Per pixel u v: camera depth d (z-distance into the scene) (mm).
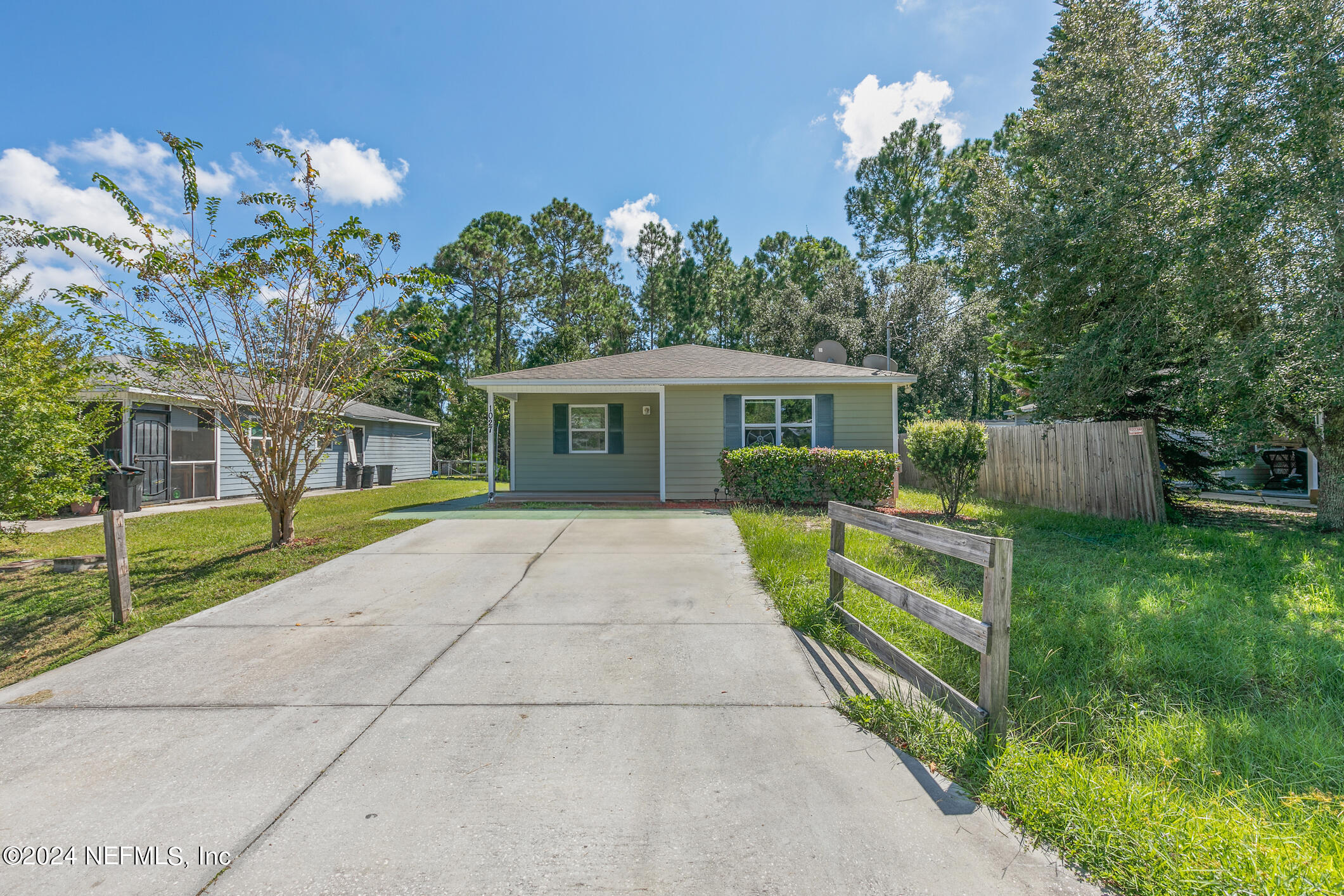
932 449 8758
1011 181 9336
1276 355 6559
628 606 4613
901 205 29453
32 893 1748
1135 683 3229
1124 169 7230
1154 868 1755
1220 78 7062
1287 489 13133
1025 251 7953
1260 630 3828
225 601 4820
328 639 3936
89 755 2529
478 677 3320
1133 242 7402
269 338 6688
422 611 4531
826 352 14930
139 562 6297
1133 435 8250
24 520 7480
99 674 3393
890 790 2262
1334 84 6246
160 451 12578
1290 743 2572
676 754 2516
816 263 33000
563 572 5652
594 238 29609
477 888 1749
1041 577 5312
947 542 2809
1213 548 6539
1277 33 6496
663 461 11180
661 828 2025
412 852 1913
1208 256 6660
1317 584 4945
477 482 21750
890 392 11602
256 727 2770
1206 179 7070
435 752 2535
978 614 4133
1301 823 2031
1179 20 7477
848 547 6203
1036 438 10438
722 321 32156
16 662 3664
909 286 25672
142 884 1788
